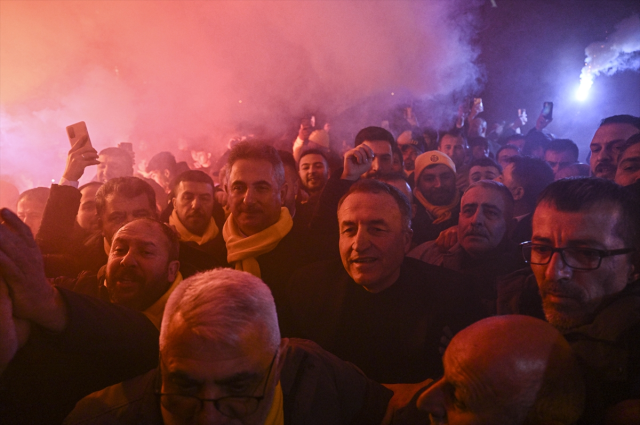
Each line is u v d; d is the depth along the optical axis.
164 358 1.11
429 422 1.38
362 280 1.90
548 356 1.09
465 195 2.72
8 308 1.12
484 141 6.21
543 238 1.40
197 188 3.10
